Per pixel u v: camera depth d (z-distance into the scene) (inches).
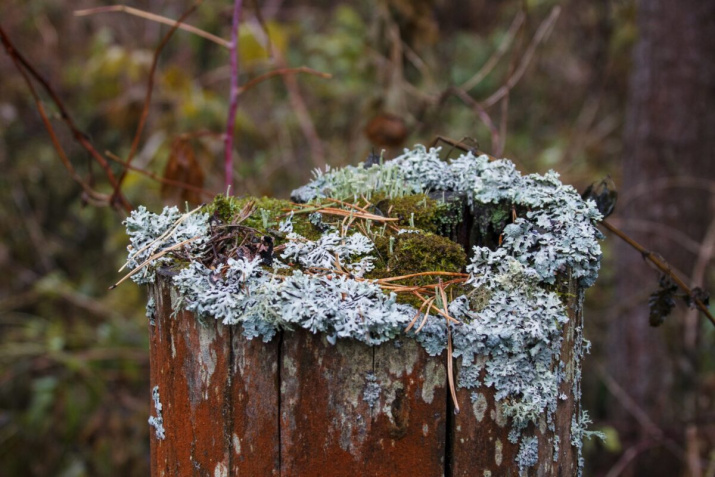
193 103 83.0
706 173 78.4
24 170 97.7
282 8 130.8
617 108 114.6
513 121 118.3
